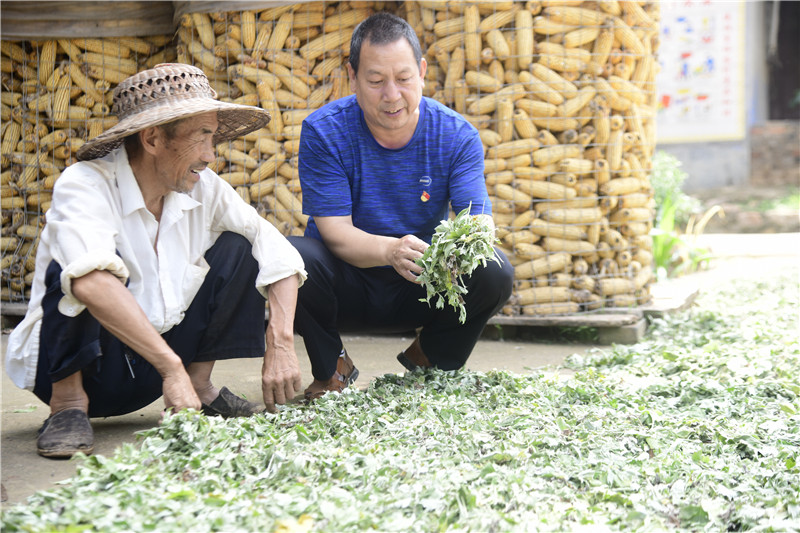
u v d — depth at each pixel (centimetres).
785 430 295
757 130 1424
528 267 497
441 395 325
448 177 356
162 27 526
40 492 229
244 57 499
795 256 866
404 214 360
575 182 494
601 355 452
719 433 289
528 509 226
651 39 518
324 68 507
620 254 511
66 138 525
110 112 526
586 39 487
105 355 295
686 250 782
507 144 491
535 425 292
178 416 268
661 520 222
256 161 512
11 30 515
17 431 315
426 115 352
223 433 269
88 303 269
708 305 584
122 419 335
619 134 500
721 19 1295
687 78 1328
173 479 242
